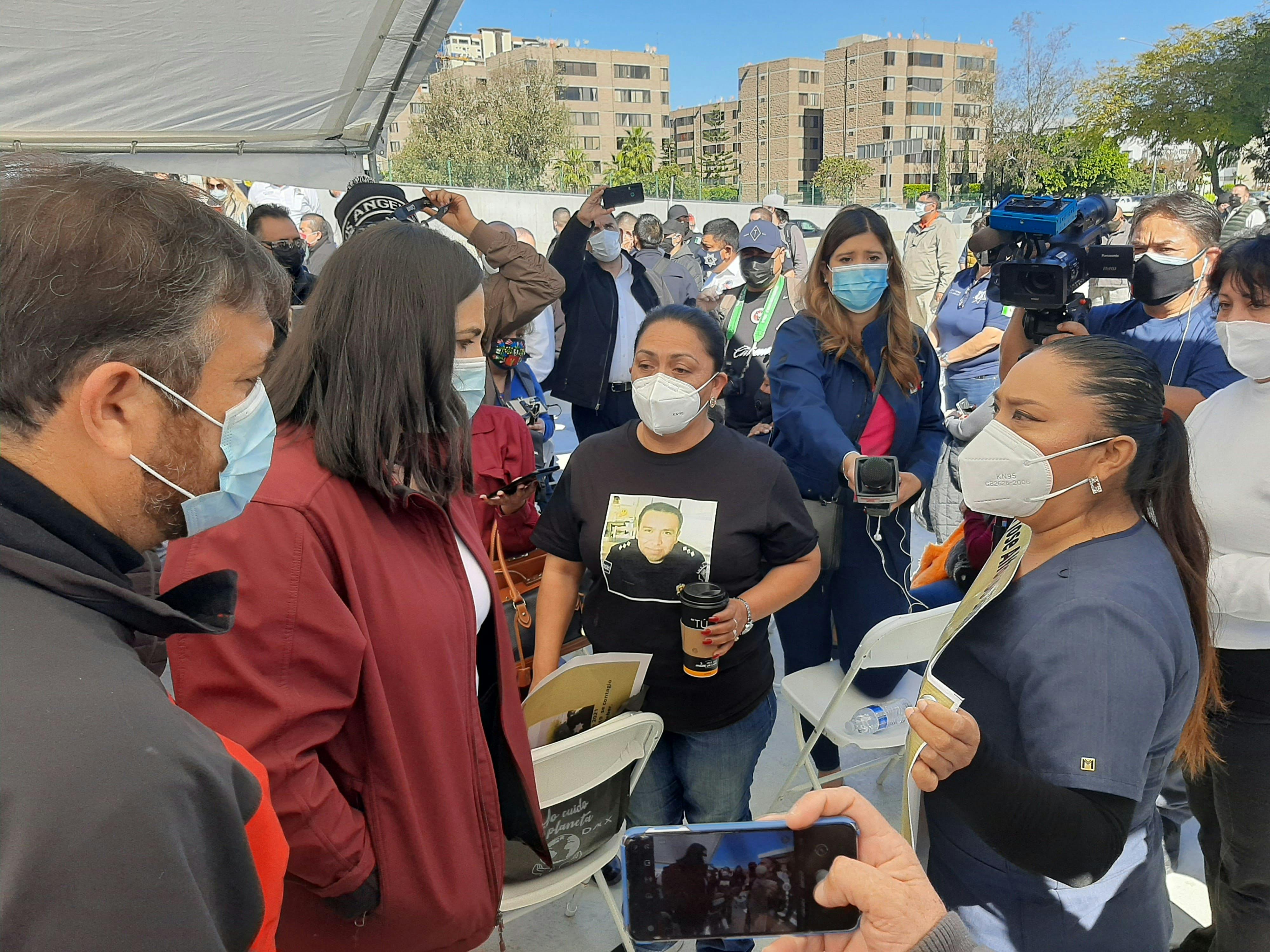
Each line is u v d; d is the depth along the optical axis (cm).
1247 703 164
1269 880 164
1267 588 158
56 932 54
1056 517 128
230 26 343
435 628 127
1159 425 123
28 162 68
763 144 8944
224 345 76
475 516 159
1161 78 2494
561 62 7769
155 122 420
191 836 62
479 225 323
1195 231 257
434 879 128
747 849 88
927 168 7600
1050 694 112
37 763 55
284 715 110
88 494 70
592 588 207
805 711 246
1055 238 260
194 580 85
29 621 61
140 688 63
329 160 505
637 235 835
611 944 223
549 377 470
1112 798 107
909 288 272
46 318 63
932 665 138
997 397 133
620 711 188
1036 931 125
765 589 194
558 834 176
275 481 116
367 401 119
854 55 7931
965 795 105
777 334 285
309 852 113
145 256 68
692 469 196
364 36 379
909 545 268
